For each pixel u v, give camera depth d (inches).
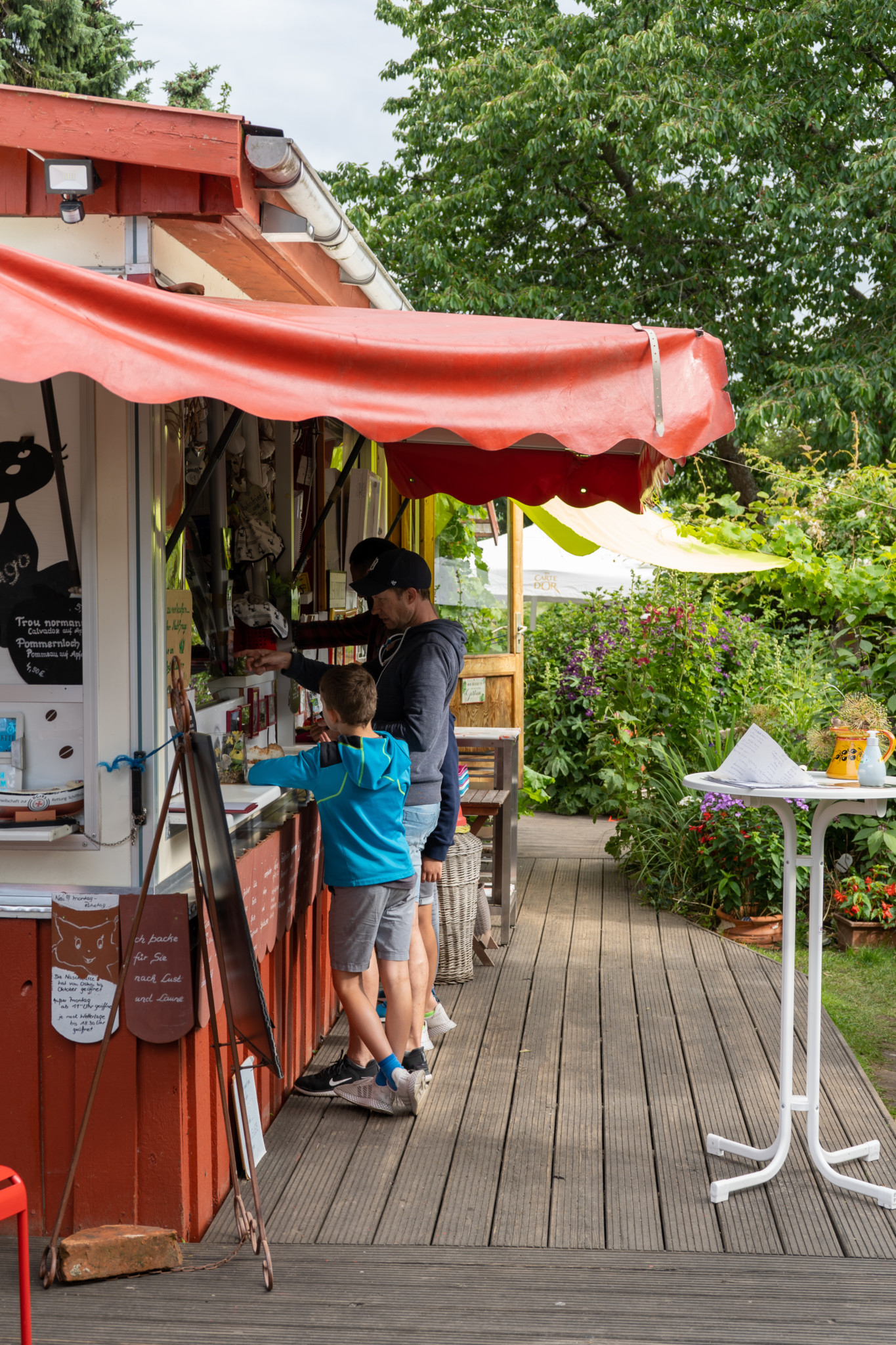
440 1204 128.6
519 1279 113.0
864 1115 154.7
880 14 574.6
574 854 343.9
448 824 171.3
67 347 90.9
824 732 141.2
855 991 215.5
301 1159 140.5
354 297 161.3
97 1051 118.2
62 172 108.6
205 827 111.0
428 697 155.5
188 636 130.3
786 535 307.9
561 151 646.5
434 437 196.9
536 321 129.0
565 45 638.5
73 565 119.3
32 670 120.7
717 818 259.1
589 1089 163.3
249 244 124.5
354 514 231.0
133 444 116.8
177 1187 118.3
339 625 184.5
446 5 727.1
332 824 149.6
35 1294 110.5
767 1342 102.3
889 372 548.7
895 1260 117.2
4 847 119.3
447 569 345.1
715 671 302.7
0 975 119.3
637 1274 114.0
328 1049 180.4
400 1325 105.0
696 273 622.5
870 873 247.0
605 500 199.9
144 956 115.8
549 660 436.8
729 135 585.6
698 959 231.5
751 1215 126.3
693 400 108.8
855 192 555.5
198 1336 103.3
